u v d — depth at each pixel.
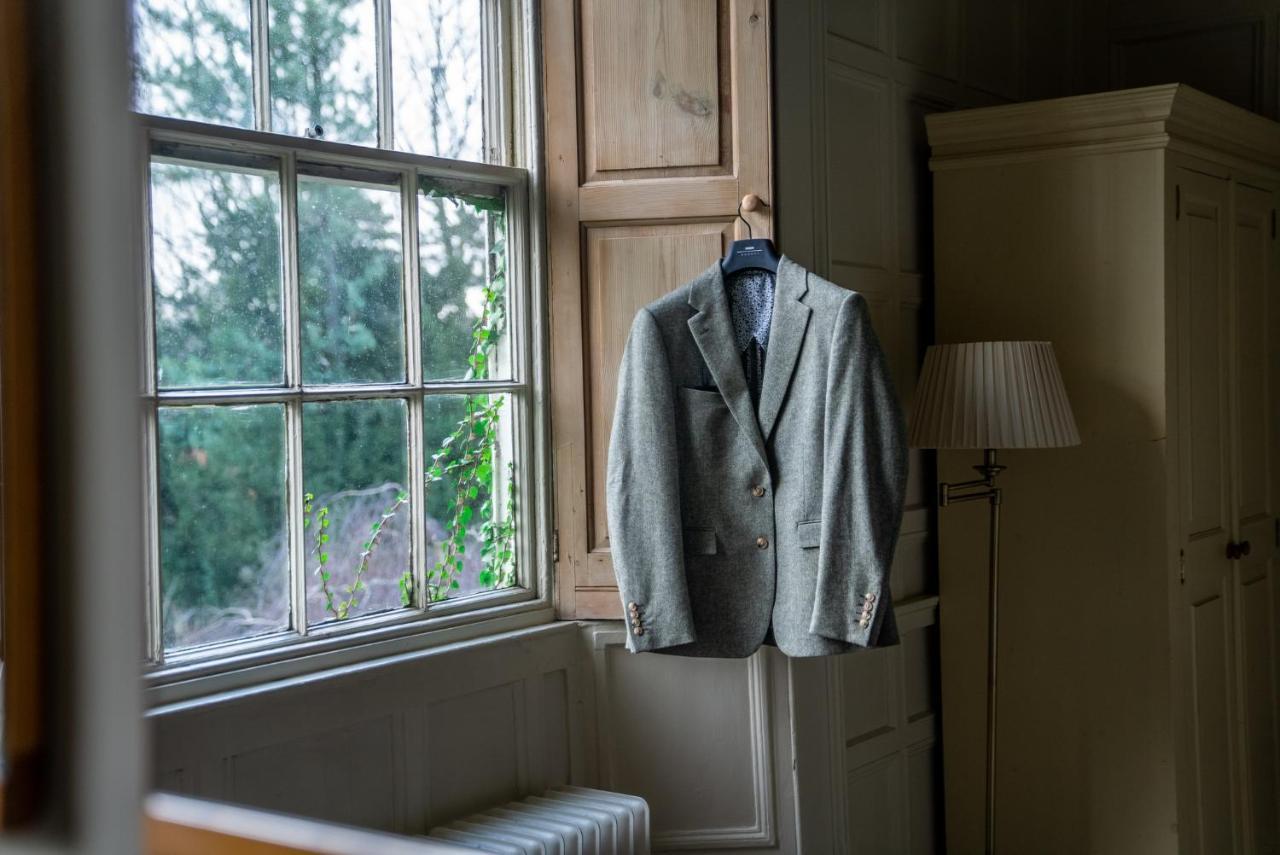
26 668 0.26
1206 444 2.96
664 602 2.25
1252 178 3.20
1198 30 3.68
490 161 2.46
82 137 0.26
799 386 2.29
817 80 2.66
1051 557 2.93
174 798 0.30
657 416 2.28
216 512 1.98
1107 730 2.85
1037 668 2.95
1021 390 2.56
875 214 2.94
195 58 1.96
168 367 1.92
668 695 2.51
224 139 1.96
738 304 2.39
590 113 2.48
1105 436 2.84
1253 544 3.20
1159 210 2.74
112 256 0.26
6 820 0.26
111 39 0.25
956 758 3.08
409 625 2.24
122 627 0.26
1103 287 2.83
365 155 2.19
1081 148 2.84
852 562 2.19
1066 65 3.78
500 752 2.34
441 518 2.35
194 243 1.95
